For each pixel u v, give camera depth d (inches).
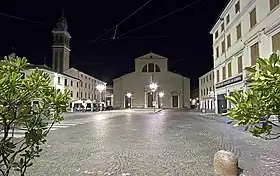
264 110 77.4
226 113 82.3
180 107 2500.0
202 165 261.0
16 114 98.7
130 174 230.8
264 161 279.6
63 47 2124.8
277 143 396.2
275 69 71.7
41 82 103.9
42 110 107.7
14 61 102.8
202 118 1082.7
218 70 1304.1
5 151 96.6
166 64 2529.5
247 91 82.7
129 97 2500.0
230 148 356.2
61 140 433.4
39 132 104.3
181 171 239.3
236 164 222.5
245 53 892.0
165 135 502.3
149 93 2508.6
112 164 266.4
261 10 769.6
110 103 3262.8
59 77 1866.4
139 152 328.5
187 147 364.5
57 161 278.8
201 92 2564.0
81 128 647.1
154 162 274.4
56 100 110.3
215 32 1373.0
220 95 1231.5
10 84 91.4
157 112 1761.8
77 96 2276.1
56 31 2123.5
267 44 727.1
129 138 458.9
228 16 1123.9
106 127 675.4
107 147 365.7
